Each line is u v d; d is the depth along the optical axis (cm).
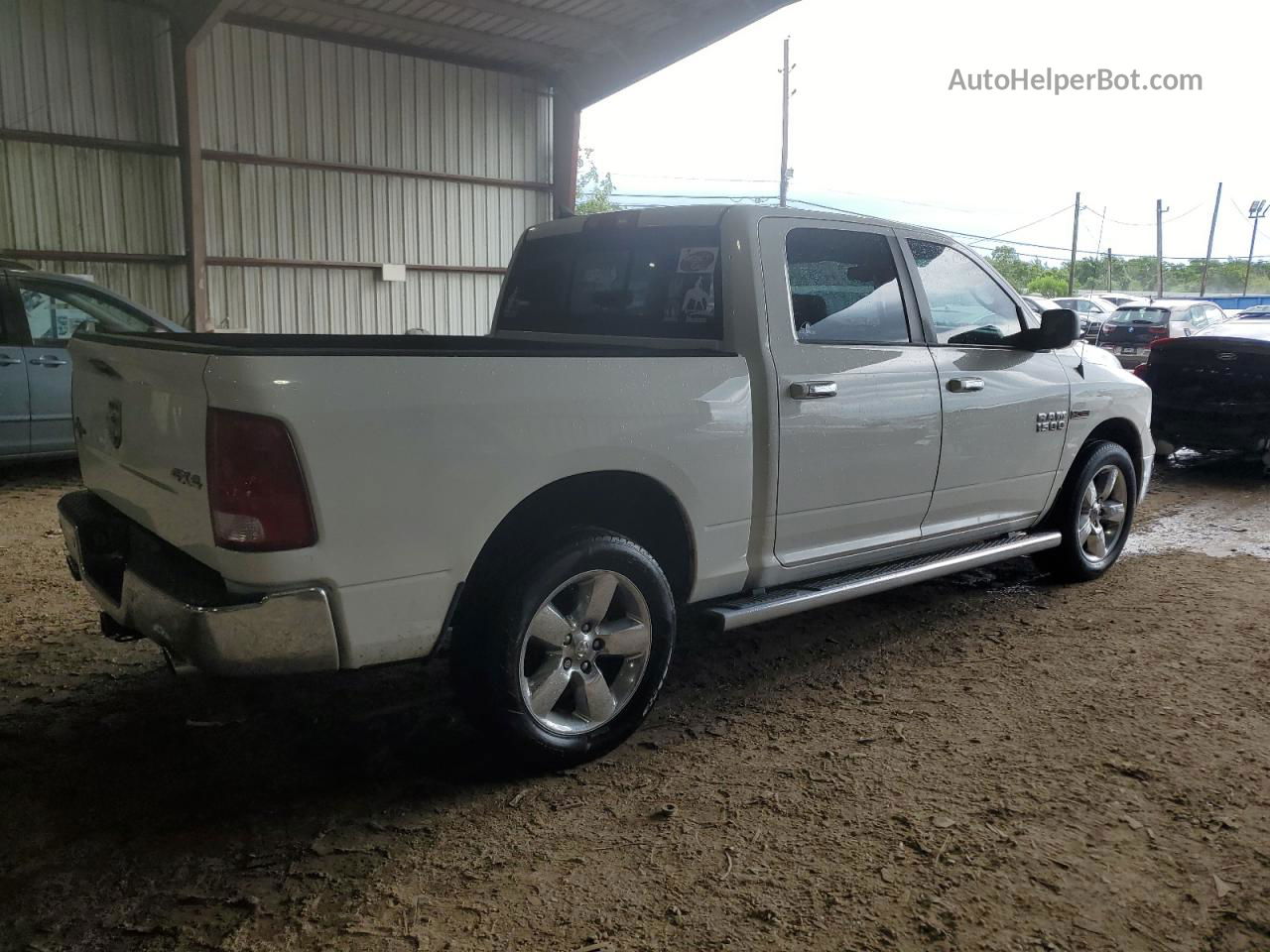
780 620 487
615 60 1517
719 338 365
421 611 283
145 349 292
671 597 341
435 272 1548
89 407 350
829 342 387
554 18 1378
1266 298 4228
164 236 1280
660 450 328
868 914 251
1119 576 572
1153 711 379
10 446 772
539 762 317
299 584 262
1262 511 772
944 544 457
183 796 306
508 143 1605
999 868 272
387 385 269
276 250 1377
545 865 272
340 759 332
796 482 374
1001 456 466
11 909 249
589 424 309
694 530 346
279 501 255
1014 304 493
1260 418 862
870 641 459
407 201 1500
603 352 330
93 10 1192
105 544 331
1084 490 533
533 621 307
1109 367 547
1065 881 267
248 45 1318
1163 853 281
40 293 794
